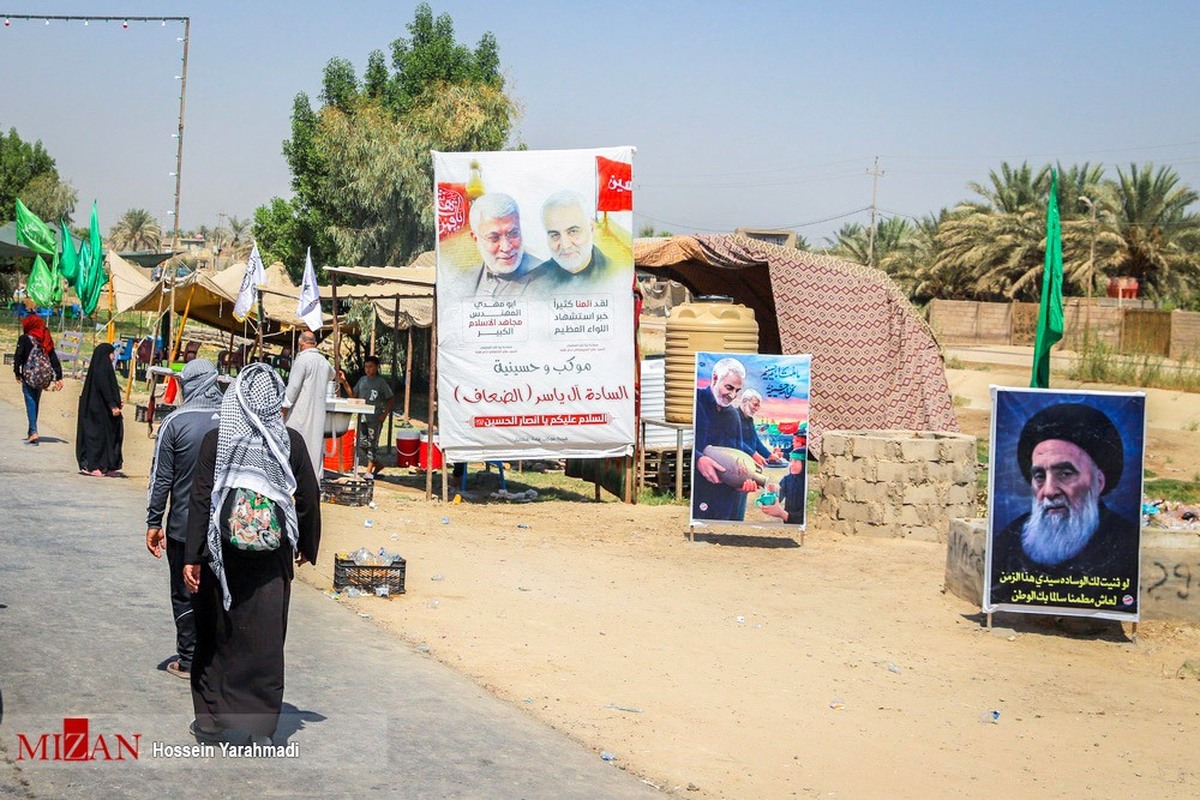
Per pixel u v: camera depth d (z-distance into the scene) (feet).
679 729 22.57
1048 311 41.96
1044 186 211.00
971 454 44.78
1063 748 23.45
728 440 42.16
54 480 45.60
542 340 48.11
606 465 53.31
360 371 101.91
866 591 35.83
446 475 48.83
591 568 36.99
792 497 42.16
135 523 37.73
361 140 114.01
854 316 65.41
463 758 19.56
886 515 44.09
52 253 118.52
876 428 65.82
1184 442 88.17
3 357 117.91
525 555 38.27
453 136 113.91
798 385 42.22
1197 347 167.53
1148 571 33.17
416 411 90.94
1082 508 31.73
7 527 35.45
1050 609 31.73
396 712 21.56
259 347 68.13
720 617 31.71
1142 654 30.89
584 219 47.80
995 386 31.99
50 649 23.08
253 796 16.97
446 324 47.73
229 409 18.07
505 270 47.67
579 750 20.77
